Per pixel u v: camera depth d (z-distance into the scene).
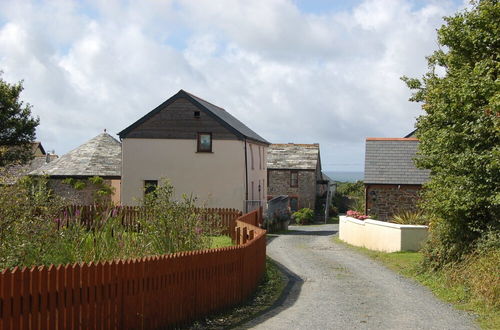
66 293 7.39
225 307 11.26
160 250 12.29
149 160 34.81
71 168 38.94
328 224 50.25
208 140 34.78
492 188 12.84
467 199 12.97
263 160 43.41
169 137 34.81
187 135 34.75
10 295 6.68
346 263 18.84
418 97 16.80
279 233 36.06
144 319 8.79
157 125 34.84
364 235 24.97
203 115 34.78
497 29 13.55
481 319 10.26
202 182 34.69
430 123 15.44
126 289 8.41
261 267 14.95
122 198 34.72
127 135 34.91
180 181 34.72
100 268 7.94
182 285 9.74
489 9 13.63
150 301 8.92
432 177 14.99
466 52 14.46
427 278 14.80
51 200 12.09
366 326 9.78
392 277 15.70
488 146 13.05
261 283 14.48
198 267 10.22
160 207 13.16
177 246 12.53
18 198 9.86
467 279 12.54
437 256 15.08
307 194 56.41
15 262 8.99
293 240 29.25
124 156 34.81
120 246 11.83
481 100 13.24
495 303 10.78
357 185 70.94
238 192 34.56
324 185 60.47
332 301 12.16
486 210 13.52
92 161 39.69
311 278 15.54
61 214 14.70
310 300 12.30
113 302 8.16
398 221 23.73
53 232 10.52
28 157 37.56
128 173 34.75
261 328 9.64
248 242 13.03
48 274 7.15
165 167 34.75
